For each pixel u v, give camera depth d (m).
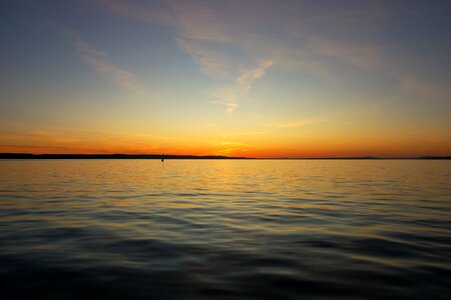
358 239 10.95
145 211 16.62
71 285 7.02
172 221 14.11
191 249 9.80
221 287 6.94
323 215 15.51
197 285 7.04
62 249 9.74
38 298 6.40
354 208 17.56
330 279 7.39
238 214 15.85
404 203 19.23
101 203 19.27
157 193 24.70
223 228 12.75
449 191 25.45
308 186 30.62
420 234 11.60
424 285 7.01
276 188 28.89
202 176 47.38
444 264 8.35
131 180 37.88
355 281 7.26
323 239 10.98
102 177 42.50
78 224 13.35
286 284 7.11
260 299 6.37
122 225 13.23
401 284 7.07
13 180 35.78
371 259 8.80
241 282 7.22
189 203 19.56
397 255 9.15
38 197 21.59
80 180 36.69
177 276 7.56
